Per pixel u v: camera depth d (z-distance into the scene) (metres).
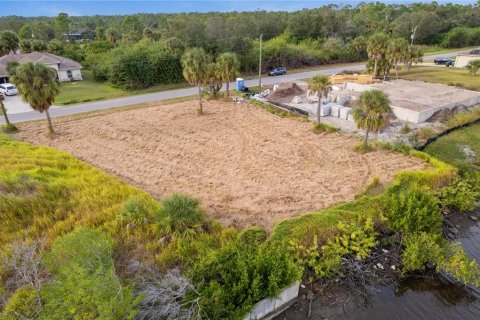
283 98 39.09
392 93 38.03
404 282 14.03
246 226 16.59
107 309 9.07
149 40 64.94
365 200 17.77
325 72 57.62
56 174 20.89
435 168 21.73
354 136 27.61
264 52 58.72
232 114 34.41
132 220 15.63
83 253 11.26
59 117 33.97
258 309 11.62
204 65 32.56
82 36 107.62
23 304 11.09
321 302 12.98
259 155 24.78
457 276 13.46
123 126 31.39
